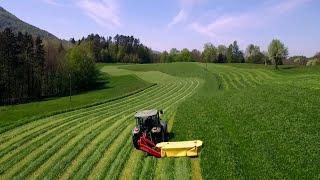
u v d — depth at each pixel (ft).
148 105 156.56
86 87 308.60
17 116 151.53
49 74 315.17
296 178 53.62
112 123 112.57
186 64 444.96
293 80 200.64
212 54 633.20
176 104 151.53
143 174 63.52
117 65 493.77
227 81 268.00
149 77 329.11
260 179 54.39
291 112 101.60
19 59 311.88
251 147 71.26
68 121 121.08
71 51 323.98
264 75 293.23
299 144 70.08
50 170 69.62
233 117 103.76
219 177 56.75
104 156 76.43
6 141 96.53
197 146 70.49
